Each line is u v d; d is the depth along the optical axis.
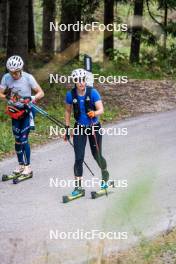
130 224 8.88
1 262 8.78
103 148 17.52
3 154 16.72
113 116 23.88
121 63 36.72
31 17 39.12
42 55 34.81
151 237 9.40
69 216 11.14
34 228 10.45
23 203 12.05
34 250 9.28
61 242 9.59
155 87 32.00
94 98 12.02
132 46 40.00
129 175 13.98
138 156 16.19
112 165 15.14
